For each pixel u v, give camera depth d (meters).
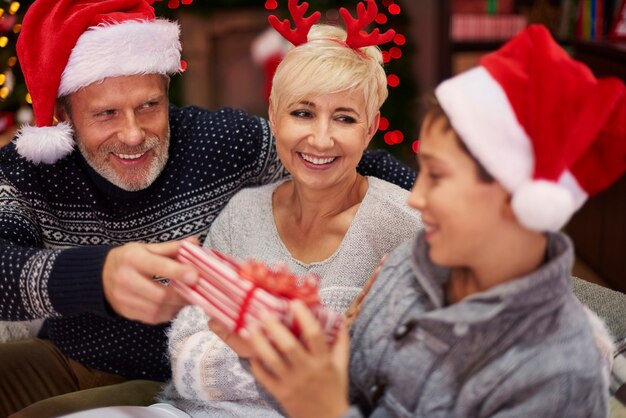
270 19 1.32
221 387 1.27
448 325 0.91
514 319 0.87
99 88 1.42
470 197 0.86
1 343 1.68
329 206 1.37
